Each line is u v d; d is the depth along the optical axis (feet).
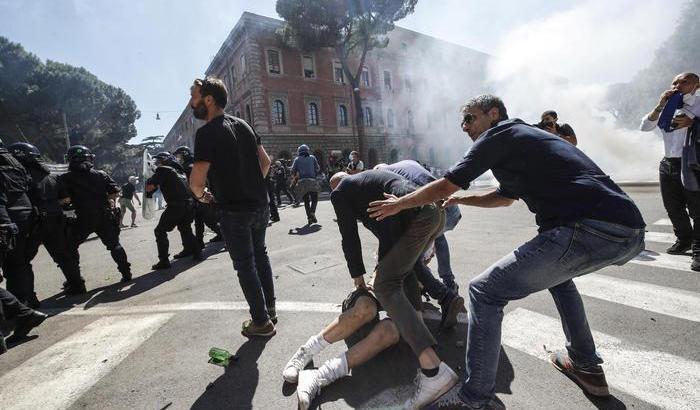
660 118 11.88
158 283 14.51
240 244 8.49
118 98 140.15
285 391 6.74
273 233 23.47
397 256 6.54
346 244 7.33
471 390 5.55
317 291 11.82
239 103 98.22
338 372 6.66
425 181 7.91
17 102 114.93
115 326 10.33
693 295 9.58
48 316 11.71
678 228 13.30
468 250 15.70
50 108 120.16
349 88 102.17
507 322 8.76
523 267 5.30
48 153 122.21
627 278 11.12
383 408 6.09
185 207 17.02
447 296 8.57
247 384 7.00
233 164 8.19
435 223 6.64
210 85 8.23
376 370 7.16
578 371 6.22
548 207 5.30
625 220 4.94
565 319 6.27
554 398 6.02
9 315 9.75
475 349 5.54
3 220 10.06
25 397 7.09
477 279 5.74
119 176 150.20
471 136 6.68
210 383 7.09
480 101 6.40
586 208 4.99
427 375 6.00
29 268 12.35
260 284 8.86
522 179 5.45
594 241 4.99
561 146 5.29
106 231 14.67
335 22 76.59
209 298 12.08
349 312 7.19
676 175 12.94
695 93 11.55
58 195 13.53
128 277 15.31
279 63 90.27
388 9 74.38
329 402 6.31
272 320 9.54
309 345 7.22
